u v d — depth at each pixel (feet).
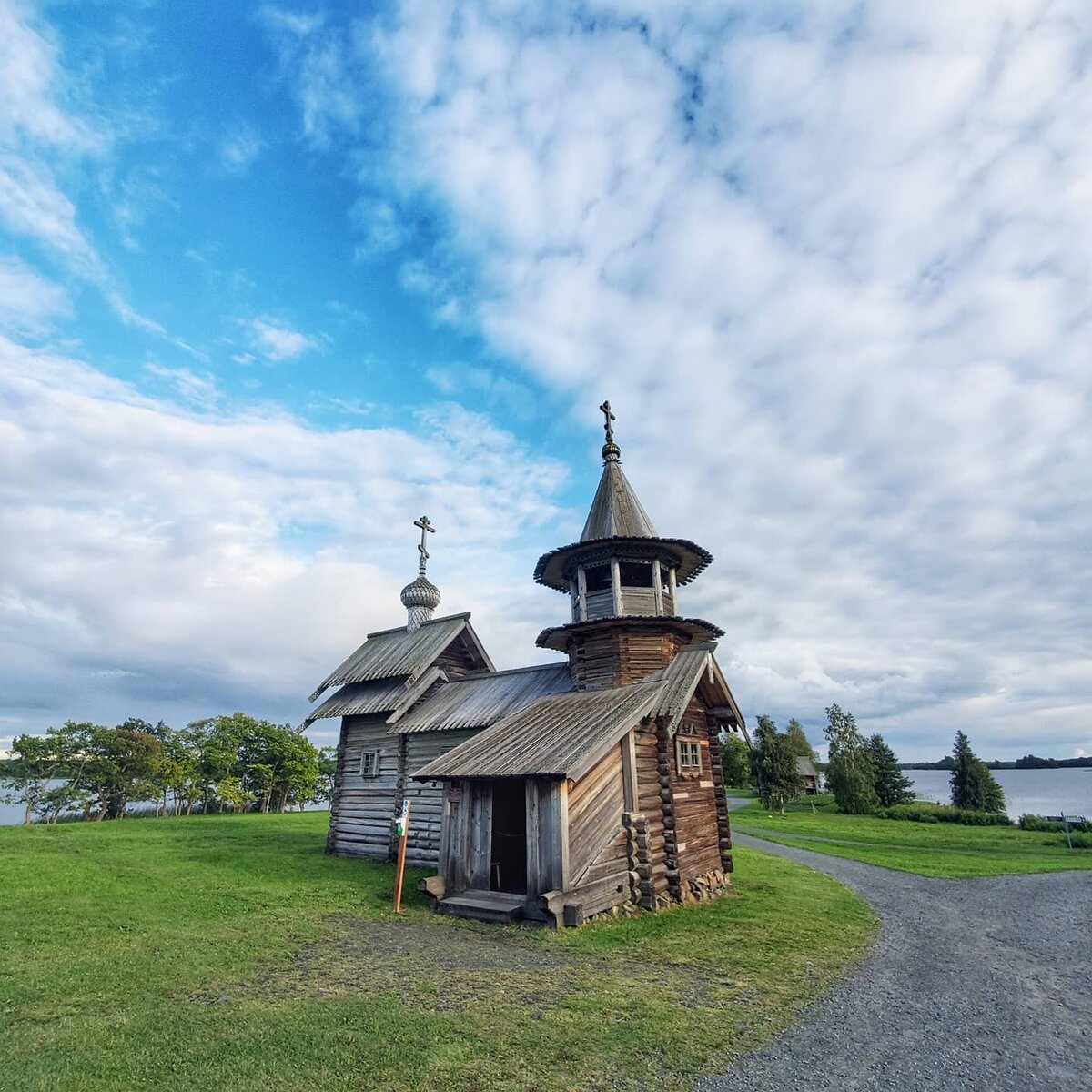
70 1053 22.13
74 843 76.28
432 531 96.27
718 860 61.52
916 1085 21.49
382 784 74.38
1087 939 43.62
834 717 202.49
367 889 53.88
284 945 36.63
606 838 48.11
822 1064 22.90
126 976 30.30
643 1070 21.98
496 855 63.87
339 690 84.89
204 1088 20.04
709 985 31.32
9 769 123.75
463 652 84.89
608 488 70.59
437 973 32.04
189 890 51.34
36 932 38.01
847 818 163.94
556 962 34.55
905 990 31.68
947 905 55.42
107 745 132.46
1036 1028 26.91
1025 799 326.65
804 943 40.45
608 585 66.33
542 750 48.19
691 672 57.11
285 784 177.47
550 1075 21.44
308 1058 22.06
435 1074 21.26
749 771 255.29
